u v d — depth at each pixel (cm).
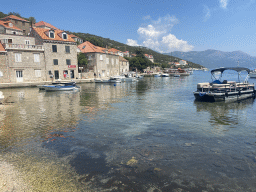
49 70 4138
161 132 986
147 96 2391
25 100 2072
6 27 5072
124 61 7831
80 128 1054
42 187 524
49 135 939
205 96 1941
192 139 886
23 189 515
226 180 567
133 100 2073
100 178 570
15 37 3934
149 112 1464
